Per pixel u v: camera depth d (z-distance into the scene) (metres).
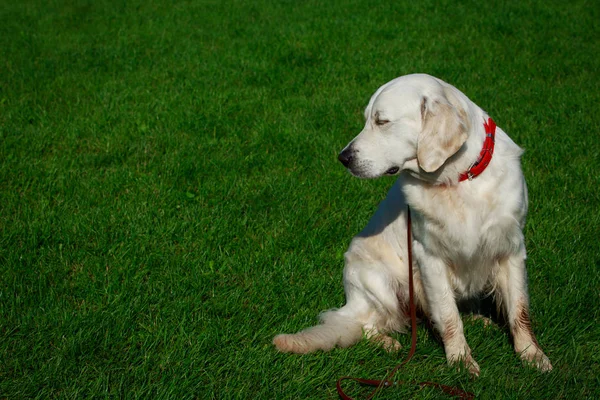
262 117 6.64
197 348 3.19
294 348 3.18
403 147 3.17
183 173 5.41
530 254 4.04
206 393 2.90
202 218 4.63
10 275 3.89
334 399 2.94
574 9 10.34
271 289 3.78
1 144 5.91
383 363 3.19
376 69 8.00
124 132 6.30
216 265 4.12
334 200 4.97
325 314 3.50
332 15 10.62
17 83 7.81
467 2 10.89
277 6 11.46
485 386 2.94
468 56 8.44
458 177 3.09
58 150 5.96
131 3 12.40
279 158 5.71
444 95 3.11
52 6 12.44
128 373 3.05
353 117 6.56
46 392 2.93
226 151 5.86
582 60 8.08
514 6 10.50
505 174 3.10
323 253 4.25
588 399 2.77
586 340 3.26
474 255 3.19
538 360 3.07
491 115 6.45
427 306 3.58
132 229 4.48
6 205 4.87
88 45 9.52
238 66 8.30
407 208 3.50
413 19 10.21
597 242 4.11
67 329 3.33
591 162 5.32
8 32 10.47
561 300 3.52
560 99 6.77
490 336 3.39
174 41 9.69
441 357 3.25
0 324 3.39
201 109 6.87
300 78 7.76
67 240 4.35
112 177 5.31
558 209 4.54
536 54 8.41
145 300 3.67
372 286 3.53
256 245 4.41
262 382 2.97
